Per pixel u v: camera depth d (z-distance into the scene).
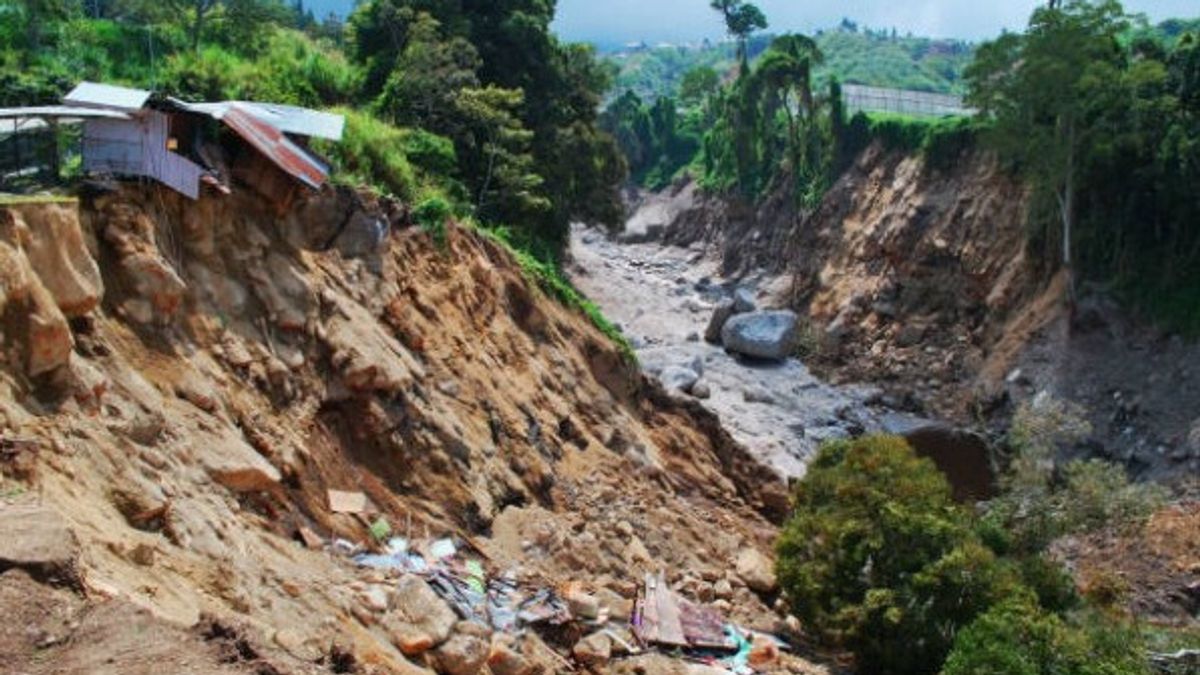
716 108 90.31
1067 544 30.94
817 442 43.31
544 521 22.59
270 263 20.86
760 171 78.50
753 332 51.66
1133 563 29.50
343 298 22.47
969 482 42.25
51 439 12.95
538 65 47.84
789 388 48.97
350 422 20.81
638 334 54.06
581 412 30.31
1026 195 52.09
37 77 26.92
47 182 17.59
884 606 20.39
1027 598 19.50
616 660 18.97
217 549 14.09
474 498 21.61
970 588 20.19
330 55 44.50
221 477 16.11
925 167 60.34
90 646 9.01
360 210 24.31
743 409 44.56
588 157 48.88
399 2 44.41
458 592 18.14
